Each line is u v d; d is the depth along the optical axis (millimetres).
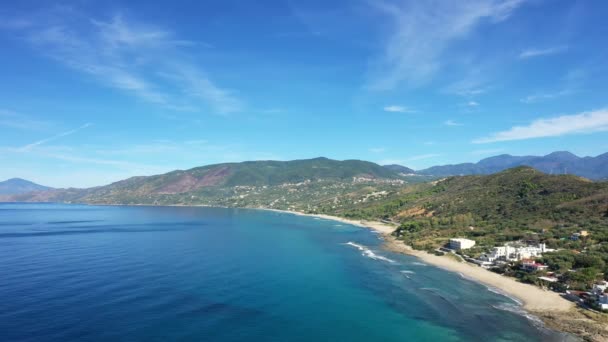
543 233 155875
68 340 69625
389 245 190750
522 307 91562
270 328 78938
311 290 106812
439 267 136625
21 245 174875
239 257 152500
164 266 130625
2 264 129625
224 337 73750
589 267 108875
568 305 91562
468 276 122250
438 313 88438
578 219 164625
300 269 132750
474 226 195500
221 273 123438
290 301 96562
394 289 108312
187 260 142625
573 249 132250
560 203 190625
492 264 133375
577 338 73500
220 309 89000
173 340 71438
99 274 116562
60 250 160750
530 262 121062
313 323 82250
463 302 96062
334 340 74000
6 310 83500
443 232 196000
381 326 80875
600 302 88375
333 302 96375
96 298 93250
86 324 77000
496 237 166625
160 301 92812
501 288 107500
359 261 148625
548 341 72500
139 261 138250
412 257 157250
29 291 97250
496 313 87812
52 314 81812
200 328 77500
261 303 94500
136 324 78062
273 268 133500
